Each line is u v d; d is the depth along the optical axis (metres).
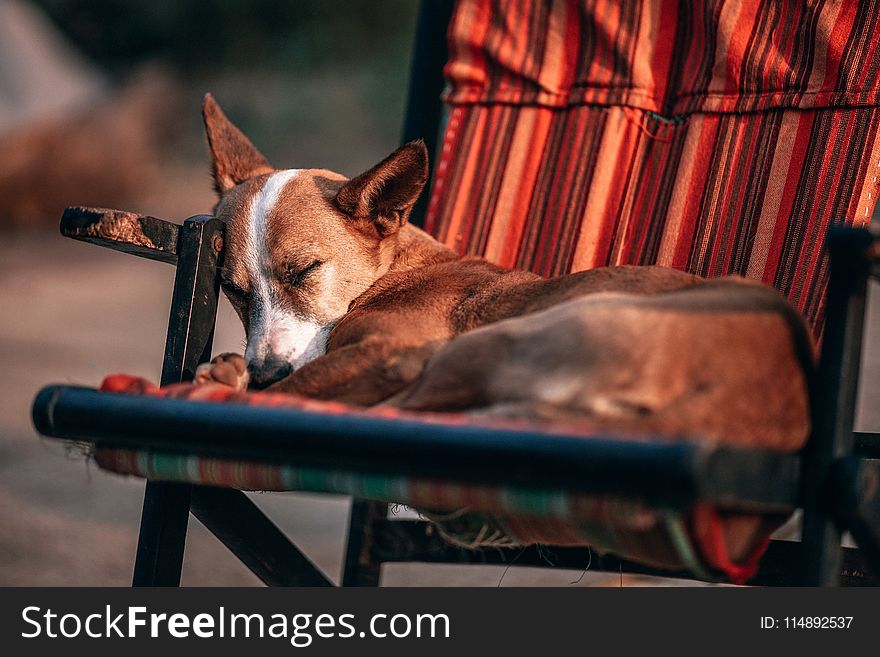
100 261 12.46
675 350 1.86
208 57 20.31
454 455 1.73
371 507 3.22
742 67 3.05
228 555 4.79
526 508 1.78
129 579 4.33
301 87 18.47
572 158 3.29
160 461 2.16
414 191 3.23
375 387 2.56
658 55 3.26
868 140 2.84
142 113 15.90
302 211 3.24
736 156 3.02
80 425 2.11
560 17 3.41
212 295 2.69
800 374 1.97
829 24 2.93
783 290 2.84
